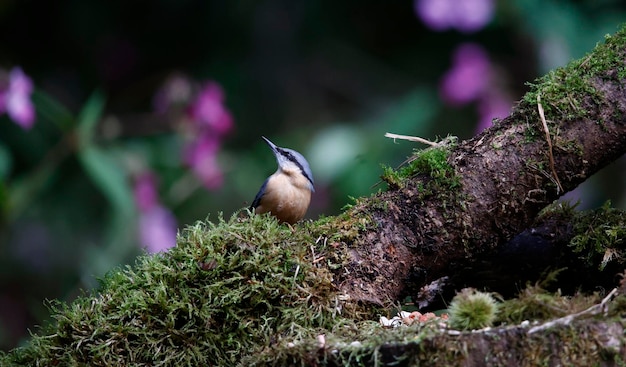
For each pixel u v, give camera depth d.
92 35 15.84
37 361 5.65
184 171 12.27
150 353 5.58
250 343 5.62
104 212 14.74
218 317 5.69
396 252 6.07
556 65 13.14
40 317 11.27
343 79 16.30
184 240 5.93
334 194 12.55
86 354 5.64
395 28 16.25
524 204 6.04
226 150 15.48
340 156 12.62
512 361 4.62
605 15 13.36
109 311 5.72
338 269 5.93
